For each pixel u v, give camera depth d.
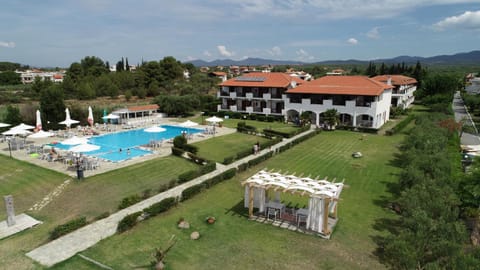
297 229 17.53
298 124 52.78
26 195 21.92
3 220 18.06
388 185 24.42
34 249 15.05
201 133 45.97
